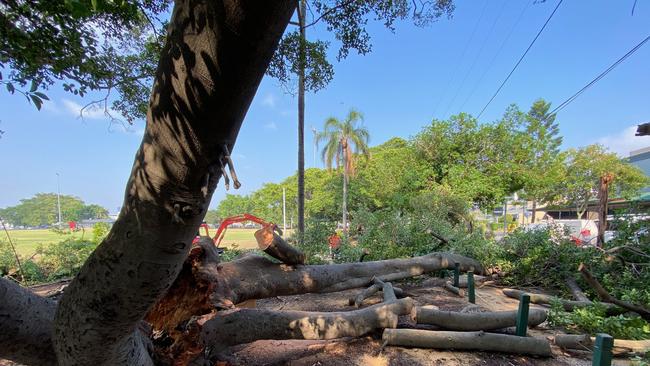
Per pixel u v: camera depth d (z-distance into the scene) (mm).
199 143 1021
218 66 886
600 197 8820
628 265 6102
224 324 2832
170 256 1289
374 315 3621
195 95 929
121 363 1793
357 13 5051
